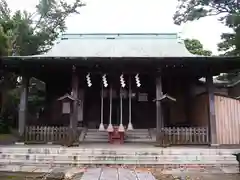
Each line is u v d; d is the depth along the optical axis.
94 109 16.94
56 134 12.96
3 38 13.38
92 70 13.54
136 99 17.03
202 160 10.41
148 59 12.15
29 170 9.54
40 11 25.66
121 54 15.68
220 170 9.61
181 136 12.79
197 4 17.12
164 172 9.28
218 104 14.03
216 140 12.45
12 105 19.23
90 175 8.22
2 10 20.89
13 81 18.03
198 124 15.27
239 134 13.79
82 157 10.41
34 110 22.19
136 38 18.33
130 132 15.44
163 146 11.84
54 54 15.68
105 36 18.52
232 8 16.55
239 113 14.02
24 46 21.42
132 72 13.44
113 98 16.92
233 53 17.86
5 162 10.23
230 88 20.53
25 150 10.83
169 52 16.27
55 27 26.39
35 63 12.80
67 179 8.11
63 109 16.91
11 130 19.08
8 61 12.41
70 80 17.20
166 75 15.73
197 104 15.48
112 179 7.62
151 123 16.81
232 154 9.89
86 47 17.19
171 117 16.77
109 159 10.36
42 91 23.39
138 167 10.05
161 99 12.60
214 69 13.78
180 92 16.98
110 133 13.65
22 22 20.39
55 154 10.62
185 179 8.24
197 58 12.02
